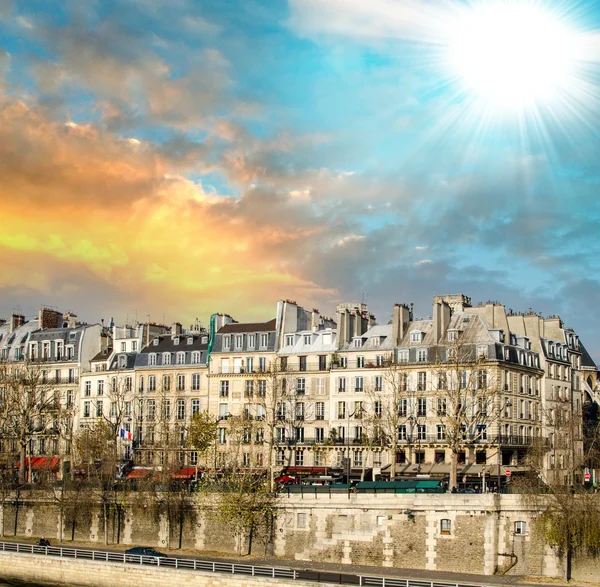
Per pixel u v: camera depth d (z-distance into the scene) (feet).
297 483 334.85
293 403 378.32
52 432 401.90
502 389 345.51
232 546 285.02
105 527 302.86
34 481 380.17
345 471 340.80
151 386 412.57
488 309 368.89
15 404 400.26
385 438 348.79
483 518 253.85
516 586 233.76
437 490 271.28
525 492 255.70
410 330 371.97
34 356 449.06
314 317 402.31
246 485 286.87
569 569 245.45
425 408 350.02
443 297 390.83
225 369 396.78
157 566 247.29
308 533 274.57
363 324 397.60
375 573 252.83
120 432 378.32
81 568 258.16
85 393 431.02
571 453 318.86
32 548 274.77
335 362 374.02
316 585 222.48
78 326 465.47
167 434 345.72
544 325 415.03
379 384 360.89
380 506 266.16
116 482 324.60
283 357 386.11
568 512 243.19
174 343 417.69
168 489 299.58
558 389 393.29
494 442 335.47
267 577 229.86
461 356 346.13
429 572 254.27
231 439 375.25
